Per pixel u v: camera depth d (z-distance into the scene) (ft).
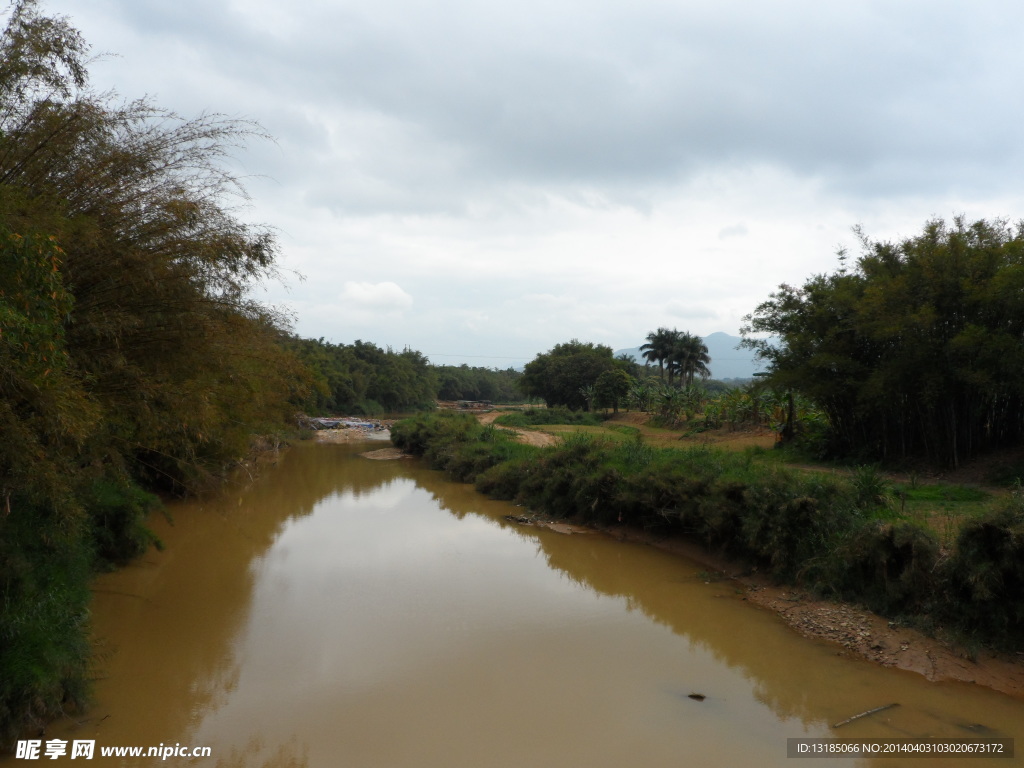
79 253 23.72
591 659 29.50
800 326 71.05
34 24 23.67
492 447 91.61
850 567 34.83
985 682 26.37
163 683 26.50
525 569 44.21
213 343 29.30
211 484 63.67
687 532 49.01
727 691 26.45
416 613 35.14
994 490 47.24
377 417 266.16
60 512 25.99
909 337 54.49
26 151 23.86
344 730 23.09
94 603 35.53
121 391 26.94
